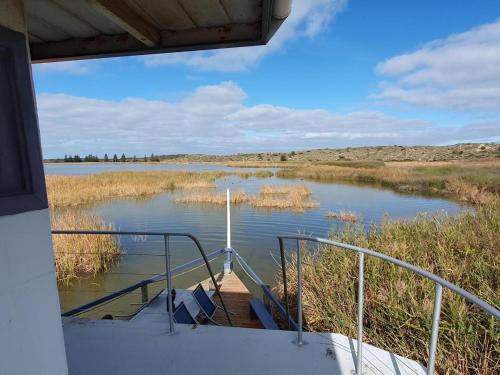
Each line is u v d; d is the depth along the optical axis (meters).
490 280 3.89
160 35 2.01
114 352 2.25
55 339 1.11
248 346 2.31
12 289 0.95
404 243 5.22
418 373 2.04
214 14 1.80
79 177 30.78
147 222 12.52
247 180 31.14
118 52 2.08
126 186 22.73
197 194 19.83
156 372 2.04
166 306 4.33
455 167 30.52
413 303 3.51
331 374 2.03
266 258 8.10
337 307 4.13
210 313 4.39
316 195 19.36
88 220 10.77
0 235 0.91
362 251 1.89
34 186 1.01
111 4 1.52
